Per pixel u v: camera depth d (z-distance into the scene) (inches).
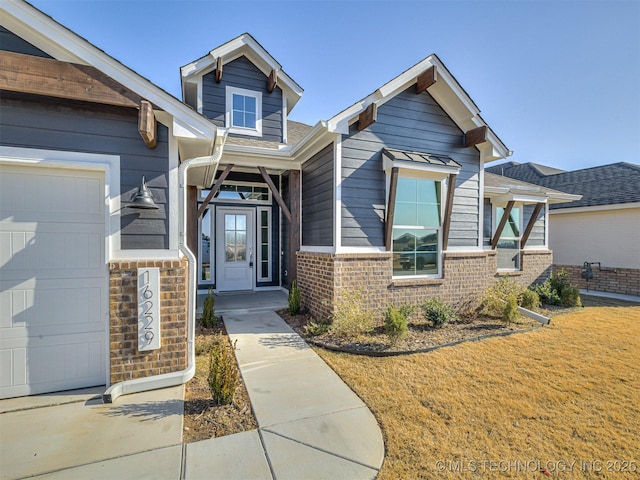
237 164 266.8
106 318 132.2
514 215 370.3
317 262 241.4
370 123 214.8
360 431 103.8
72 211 133.3
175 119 137.5
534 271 374.0
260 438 99.5
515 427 107.1
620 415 115.1
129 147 135.9
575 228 456.8
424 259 253.6
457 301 261.0
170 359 139.6
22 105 122.2
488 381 141.9
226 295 344.5
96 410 115.6
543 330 223.0
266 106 319.9
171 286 139.6
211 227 357.7
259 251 381.4
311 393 129.4
